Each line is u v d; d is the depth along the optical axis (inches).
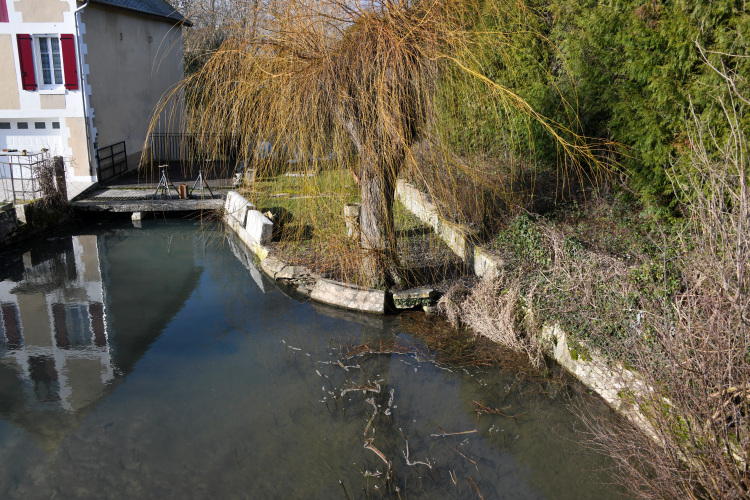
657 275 233.8
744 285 156.1
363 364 287.9
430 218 455.5
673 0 345.4
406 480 204.8
